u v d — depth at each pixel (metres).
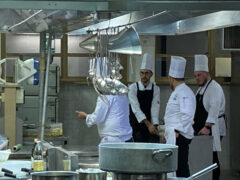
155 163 2.35
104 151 2.45
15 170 3.77
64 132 9.22
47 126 6.02
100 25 5.37
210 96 6.28
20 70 5.88
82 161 4.38
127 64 8.91
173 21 6.21
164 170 2.37
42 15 4.07
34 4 2.72
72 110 9.23
